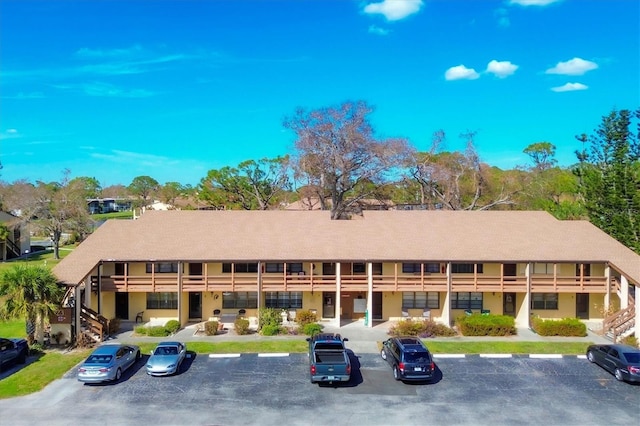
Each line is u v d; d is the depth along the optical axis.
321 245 36.00
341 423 20.47
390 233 37.91
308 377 25.41
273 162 70.88
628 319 31.64
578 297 36.41
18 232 67.56
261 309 34.19
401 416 21.11
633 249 43.03
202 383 24.59
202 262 34.03
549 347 30.28
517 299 36.16
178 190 103.56
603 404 22.36
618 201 44.16
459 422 20.61
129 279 34.00
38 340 30.05
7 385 24.30
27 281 28.69
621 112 48.50
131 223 38.75
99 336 31.17
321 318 36.25
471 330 32.66
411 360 24.30
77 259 33.44
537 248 35.88
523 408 21.92
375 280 34.66
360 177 61.69
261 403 22.33
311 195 64.38
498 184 69.69
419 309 36.44
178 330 33.50
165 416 21.05
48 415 21.14
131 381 24.84
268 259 34.03
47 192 65.62
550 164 86.81
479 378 25.39
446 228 38.81
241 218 39.88
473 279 34.88
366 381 24.92
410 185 69.81
